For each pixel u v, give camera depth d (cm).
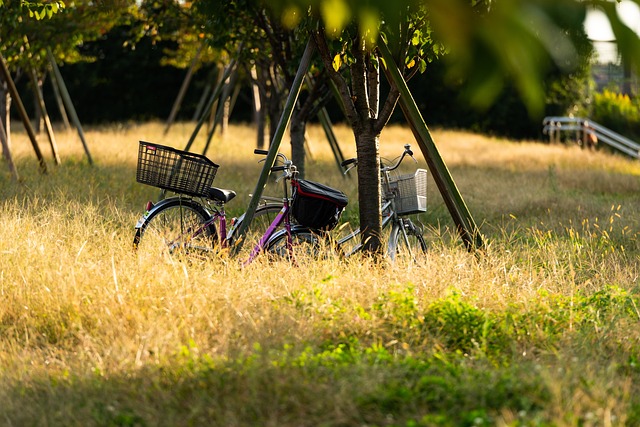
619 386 672
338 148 2552
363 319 823
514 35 186
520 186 2452
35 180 1947
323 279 938
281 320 792
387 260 1070
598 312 890
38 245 1067
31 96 5916
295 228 1125
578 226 1633
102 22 2678
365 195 1145
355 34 1040
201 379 653
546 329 826
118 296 850
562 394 615
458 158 3628
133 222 1380
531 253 1241
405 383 650
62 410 617
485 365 709
